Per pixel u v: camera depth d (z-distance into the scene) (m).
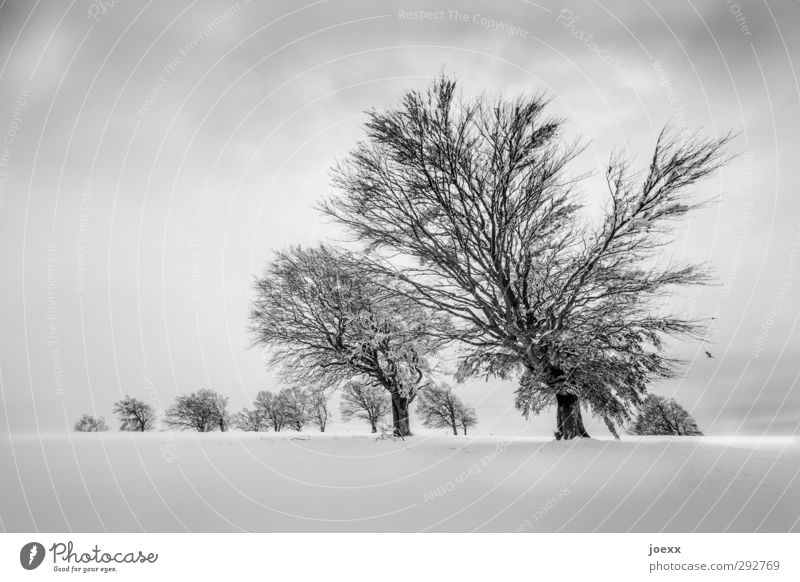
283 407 45.12
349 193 12.86
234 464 9.44
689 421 26.75
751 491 7.20
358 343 18.58
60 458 8.62
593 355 11.24
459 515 6.70
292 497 7.35
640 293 11.95
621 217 11.41
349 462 10.66
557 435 12.55
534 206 12.41
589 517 6.61
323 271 20.69
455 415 40.00
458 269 12.77
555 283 12.73
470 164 11.97
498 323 13.32
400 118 11.68
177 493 7.12
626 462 9.11
